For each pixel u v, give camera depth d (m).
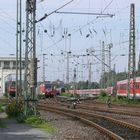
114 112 60.59
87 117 52.94
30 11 45.75
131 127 37.81
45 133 33.31
